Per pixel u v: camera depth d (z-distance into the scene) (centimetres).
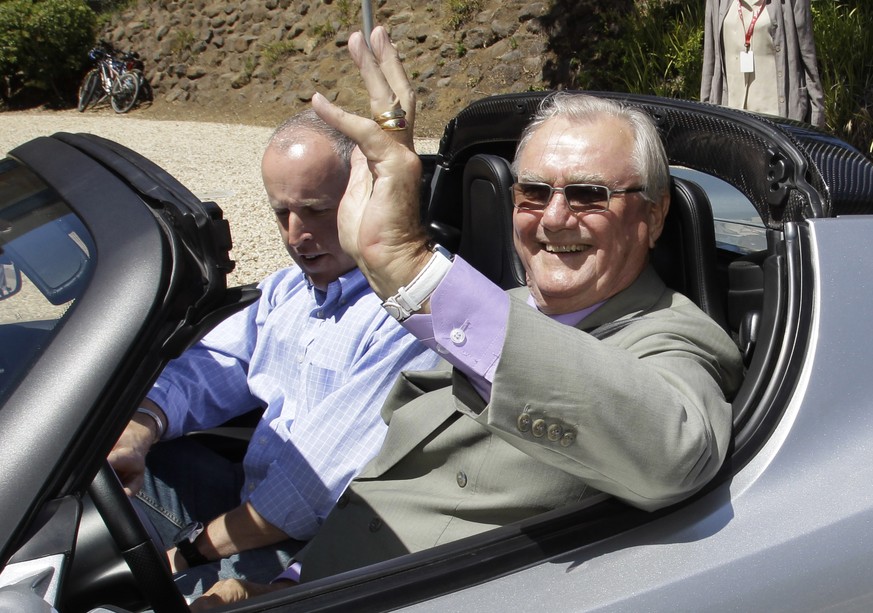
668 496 149
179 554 227
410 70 1374
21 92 1922
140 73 1733
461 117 277
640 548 151
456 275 148
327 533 207
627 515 155
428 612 140
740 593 146
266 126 1502
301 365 242
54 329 123
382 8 1471
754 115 202
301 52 1596
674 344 176
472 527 182
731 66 614
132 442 231
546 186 192
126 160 148
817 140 193
